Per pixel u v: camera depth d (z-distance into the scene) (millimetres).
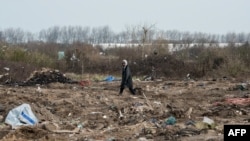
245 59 145125
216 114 58219
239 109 61500
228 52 150750
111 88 97125
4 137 44125
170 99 77188
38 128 47688
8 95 72750
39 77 107812
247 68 139500
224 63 142250
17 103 62938
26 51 146750
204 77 138375
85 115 59375
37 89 87438
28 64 130875
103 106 67188
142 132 46906
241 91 89562
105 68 153375
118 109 62875
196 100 75938
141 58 159875
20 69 119125
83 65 155250
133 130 48156
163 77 141375
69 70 151250
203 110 62781
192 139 42062
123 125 52156
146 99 73625
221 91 90688
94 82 115750
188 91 91750
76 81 112062
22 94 76250
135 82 116500
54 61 153375
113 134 46562
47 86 98500
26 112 52844
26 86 99062
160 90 94062
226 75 136750
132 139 43469
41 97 73688
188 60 161000
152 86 103375
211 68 143875
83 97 76312
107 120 55688
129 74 80812
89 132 47938
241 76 133625
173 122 51562
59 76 110688
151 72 146750
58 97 76000
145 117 56031
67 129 49219
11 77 110750
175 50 176125
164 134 45094
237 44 164000
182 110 60250
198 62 148500
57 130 48031
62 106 65375
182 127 48531
